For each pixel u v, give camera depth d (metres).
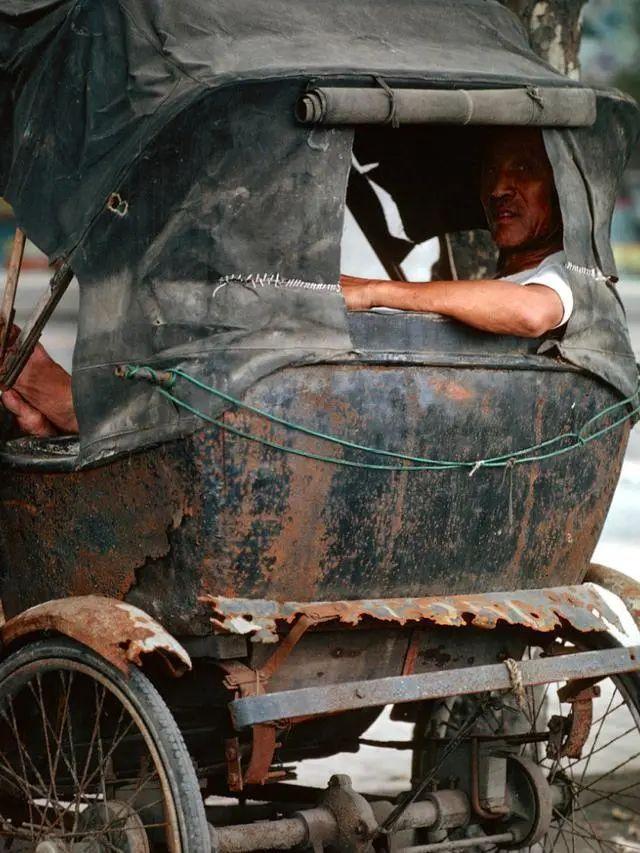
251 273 3.57
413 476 3.78
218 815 4.28
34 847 3.86
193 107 3.49
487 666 3.81
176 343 3.56
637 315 19.19
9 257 4.15
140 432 3.60
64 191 3.80
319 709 3.51
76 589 3.91
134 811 3.69
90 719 4.11
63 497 3.89
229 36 3.67
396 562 3.81
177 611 3.62
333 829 3.87
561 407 4.04
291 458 3.57
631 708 4.36
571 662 3.97
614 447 4.26
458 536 3.91
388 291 3.87
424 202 5.12
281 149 3.59
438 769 4.14
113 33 3.68
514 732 4.67
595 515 4.27
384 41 3.94
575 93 4.01
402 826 4.11
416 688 3.67
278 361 3.53
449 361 3.77
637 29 28.19
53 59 3.80
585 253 4.13
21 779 3.94
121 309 3.67
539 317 3.89
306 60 3.64
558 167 4.06
